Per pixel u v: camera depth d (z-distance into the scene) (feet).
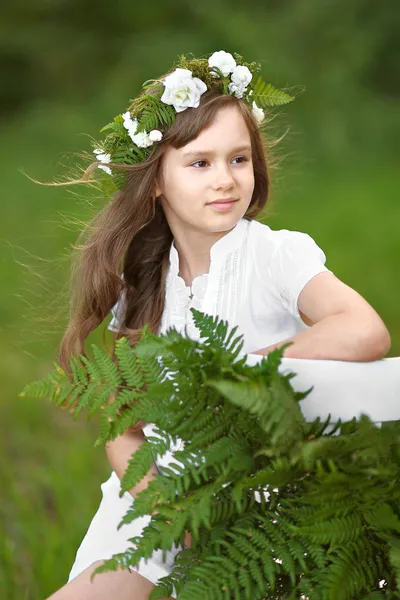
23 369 20.18
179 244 8.35
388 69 52.24
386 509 5.86
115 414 6.26
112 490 8.38
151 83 8.29
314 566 6.05
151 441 6.20
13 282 27.17
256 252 7.98
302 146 45.37
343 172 43.96
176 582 6.33
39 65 53.57
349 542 5.86
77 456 14.29
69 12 54.49
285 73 47.96
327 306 7.22
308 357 6.88
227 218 7.63
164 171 7.86
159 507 6.02
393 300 25.49
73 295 9.18
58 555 10.98
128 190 8.20
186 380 5.96
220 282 8.02
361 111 47.93
